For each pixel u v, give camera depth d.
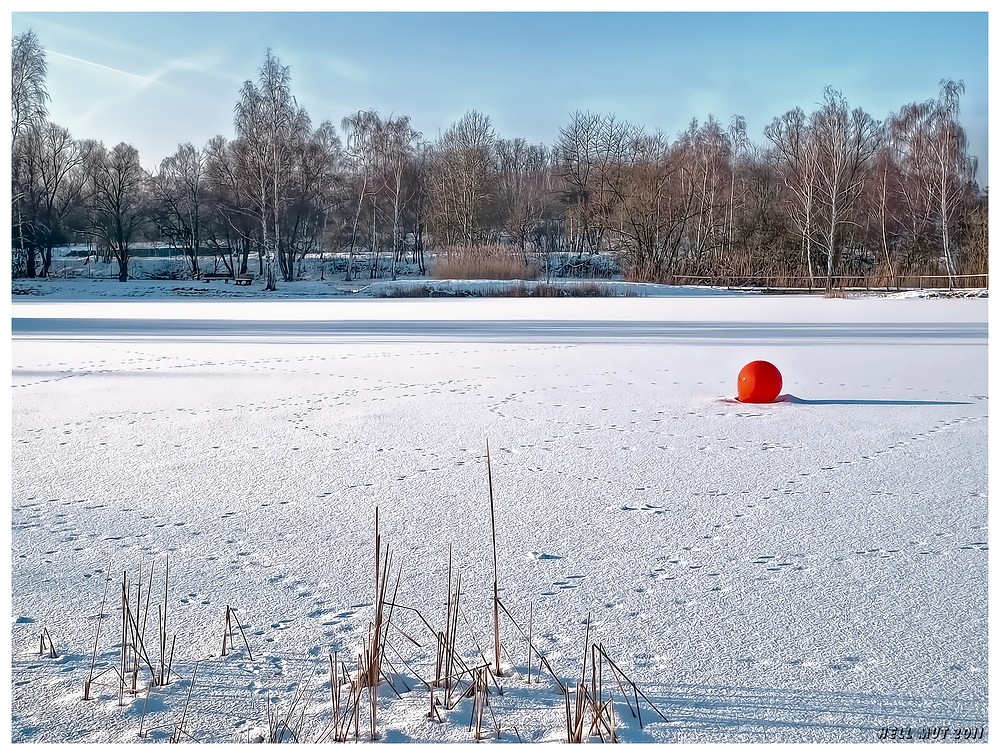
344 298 35.09
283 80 39.59
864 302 28.45
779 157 46.12
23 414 7.32
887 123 41.50
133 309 26.06
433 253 51.31
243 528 4.27
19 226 39.50
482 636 3.08
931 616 3.21
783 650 2.95
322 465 5.53
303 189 41.91
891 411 7.34
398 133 47.44
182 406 7.72
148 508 4.59
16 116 37.34
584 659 2.76
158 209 46.06
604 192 48.53
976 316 20.41
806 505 4.61
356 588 3.51
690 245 45.31
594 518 4.42
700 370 10.15
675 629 3.12
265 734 2.42
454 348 12.89
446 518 4.43
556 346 13.16
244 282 40.97
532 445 6.10
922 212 39.47
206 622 3.19
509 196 54.91
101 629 3.12
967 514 4.43
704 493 4.87
